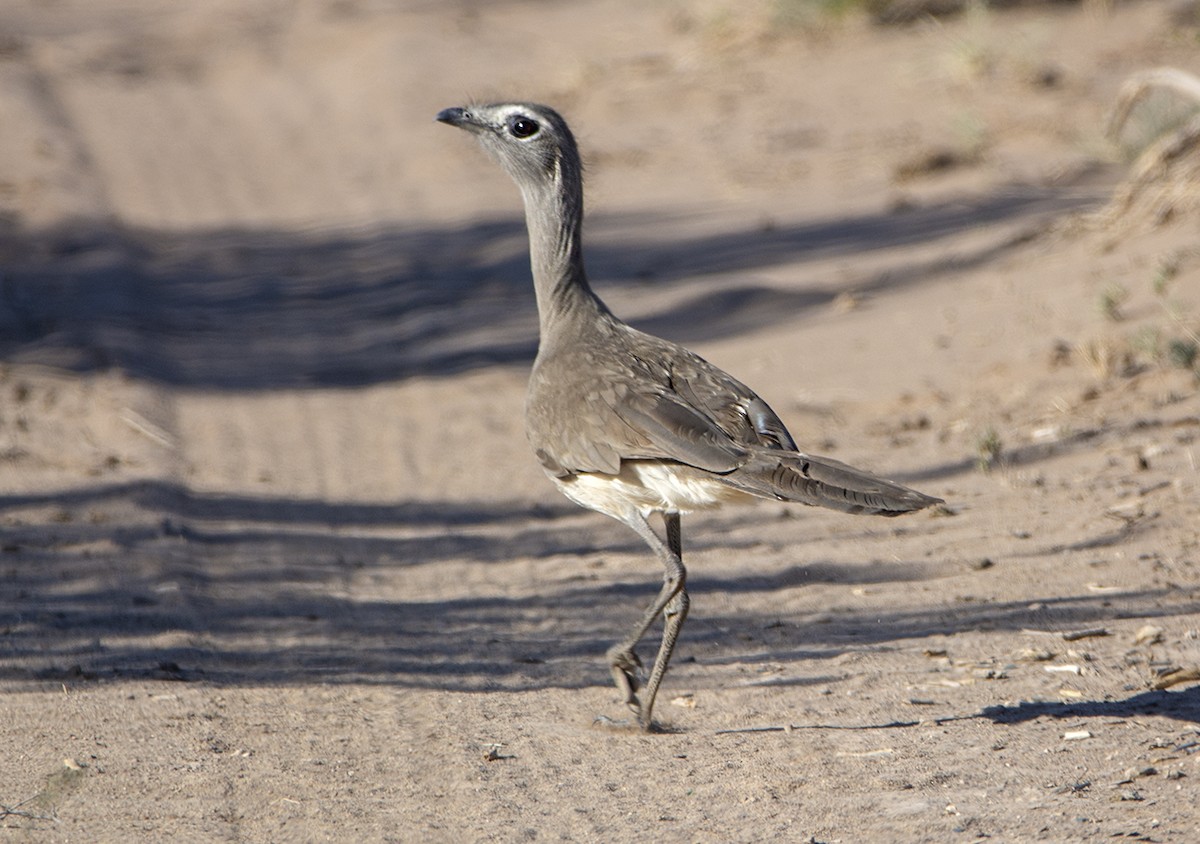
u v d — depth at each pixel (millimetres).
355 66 50844
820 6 46219
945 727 12281
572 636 15289
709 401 12281
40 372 25281
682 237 32031
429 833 10578
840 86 41844
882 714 12719
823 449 20422
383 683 14039
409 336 27906
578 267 13734
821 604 15750
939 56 42312
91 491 19953
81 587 16578
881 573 16500
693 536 18359
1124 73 39344
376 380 25750
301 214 37125
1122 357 21625
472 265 31953
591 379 12594
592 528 18969
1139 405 20250
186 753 12148
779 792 11148
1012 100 38188
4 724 12766
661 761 11906
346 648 15023
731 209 33469
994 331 23969
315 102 48000
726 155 37500
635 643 12586
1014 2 45562
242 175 40875
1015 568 16156
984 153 34688
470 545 18469
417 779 11656
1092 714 12359
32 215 35688
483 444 22469
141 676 14047
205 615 15891
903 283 27562
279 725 12883
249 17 59281
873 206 32344
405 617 16000
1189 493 17500
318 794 11328
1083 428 19875
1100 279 24703
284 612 16094
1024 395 21281
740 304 27734
